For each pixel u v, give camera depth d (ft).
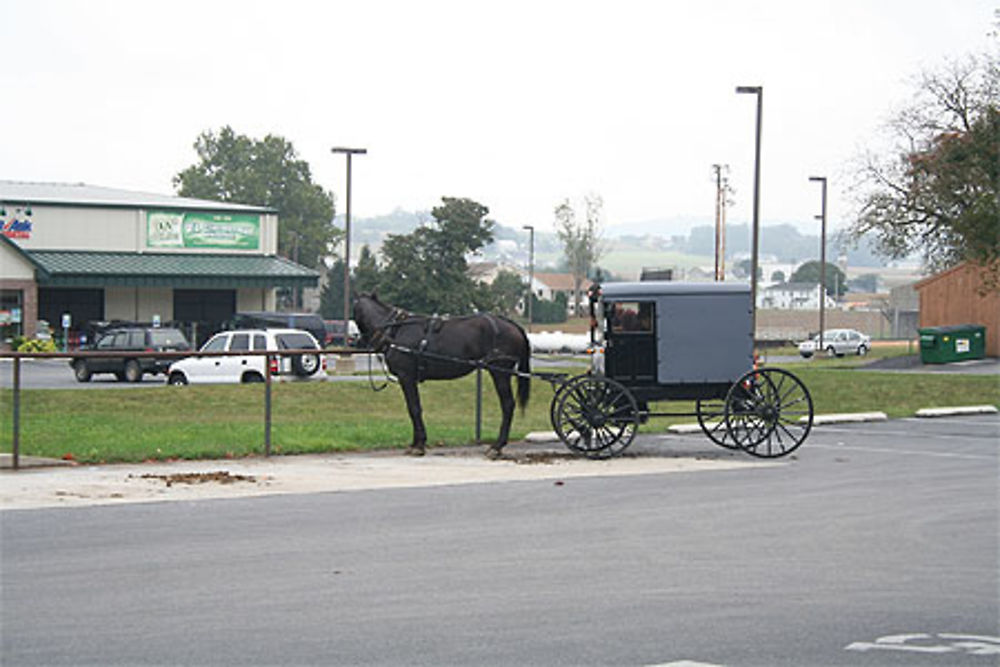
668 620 26.84
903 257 192.44
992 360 159.53
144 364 131.34
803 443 69.97
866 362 168.35
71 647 24.17
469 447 66.13
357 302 62.80
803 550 35.42
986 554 35.01
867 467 57.77
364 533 37.45
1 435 62.95
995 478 53.31
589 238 405.39
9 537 35.94
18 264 194.08
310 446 61.72
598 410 61.67
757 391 63.21
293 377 115.14
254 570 31.68
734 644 24.94
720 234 270.26
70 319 205.05
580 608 27.86
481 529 38.50
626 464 58.59
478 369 65.26
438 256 276.82
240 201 419.54
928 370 147.13
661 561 33.55
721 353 63.46
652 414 63.26
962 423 85.15
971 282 165.89
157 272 209.36
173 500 43.80
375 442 64.95
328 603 28.09
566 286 568.82
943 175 171.94
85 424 71.15
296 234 424.46
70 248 210.59
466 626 26.11
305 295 441.68
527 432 73.72
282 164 430.61
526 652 24.09
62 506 41.96
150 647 24.22
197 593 28.99
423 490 47.73
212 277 213.87
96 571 31.35
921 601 29.07
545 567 32.55
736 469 56.70
